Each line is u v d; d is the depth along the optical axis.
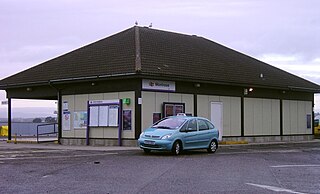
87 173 13.74
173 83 26.58
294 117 35.12
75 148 23.89
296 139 35.06
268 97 32.97
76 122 27.80
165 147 19.91
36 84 29.14
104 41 31.47
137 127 24.80
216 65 30.61
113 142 25.86
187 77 26.25
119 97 25.69
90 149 23.02
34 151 21.95
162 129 20.66
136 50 27.34
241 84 29.61
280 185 12.09
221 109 29.45
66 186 11.38
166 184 11.84
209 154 21.39
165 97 26.17
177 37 33.75
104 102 26.31
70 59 30.47
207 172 14.40
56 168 14.88
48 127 44.88
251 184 12.11
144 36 30.56
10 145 27.41
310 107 36.72
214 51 34.19
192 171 14.57
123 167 15.31
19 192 10.53
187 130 20.94
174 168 15.28
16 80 30.86
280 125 33.78
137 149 22.92
